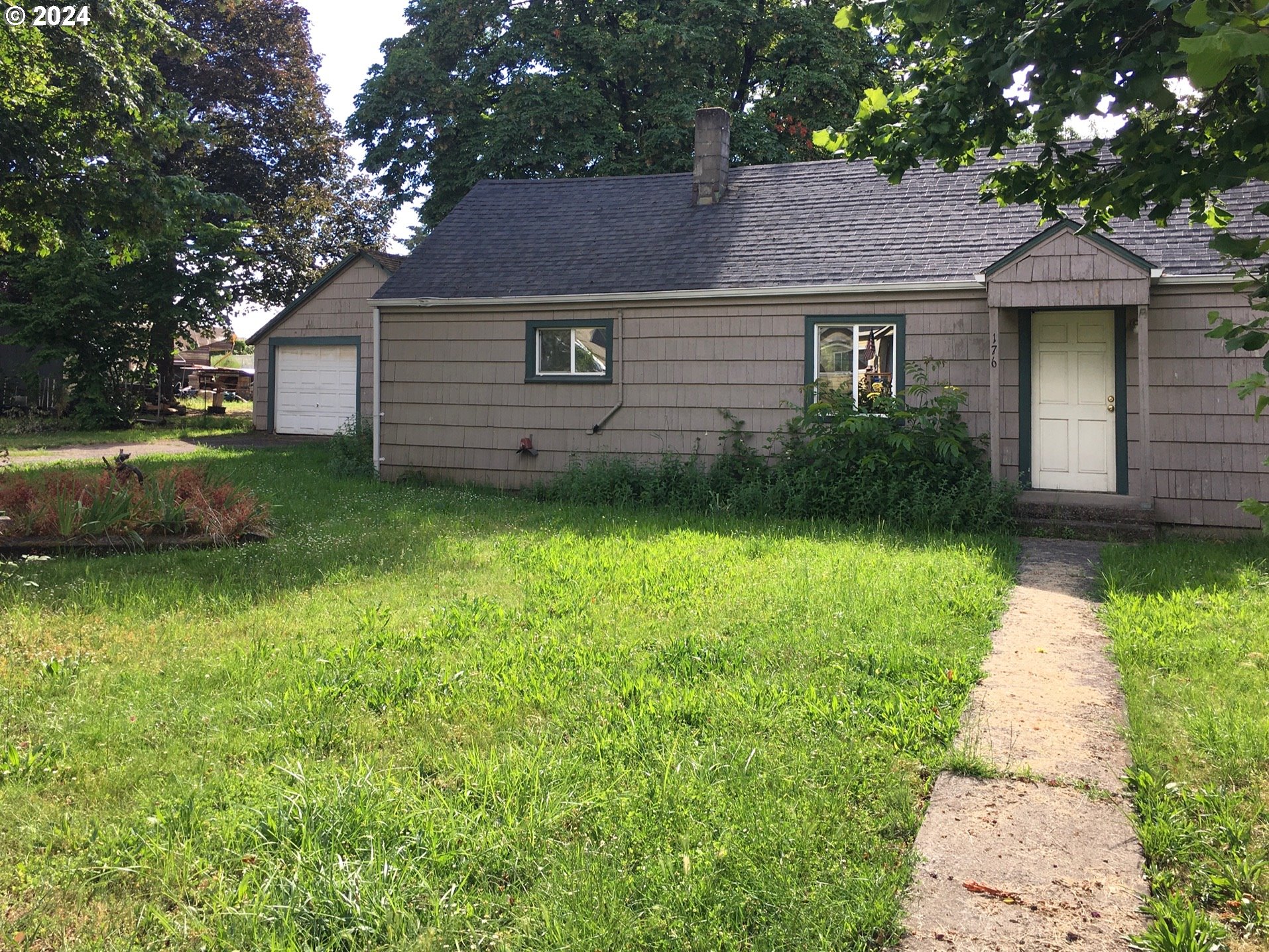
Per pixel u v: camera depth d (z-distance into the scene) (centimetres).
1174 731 486
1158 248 1191
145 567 871
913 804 412
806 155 2583
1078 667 600
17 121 1395
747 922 326
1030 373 1247
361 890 333
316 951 309
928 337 1279
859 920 323
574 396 1470
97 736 475
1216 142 363
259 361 2508
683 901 332
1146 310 1109
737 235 1475
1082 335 1234
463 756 449
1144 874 357
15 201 1505
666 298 1401
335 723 496
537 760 441
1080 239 1127
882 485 1192
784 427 1351
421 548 974
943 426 1230
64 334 2569
